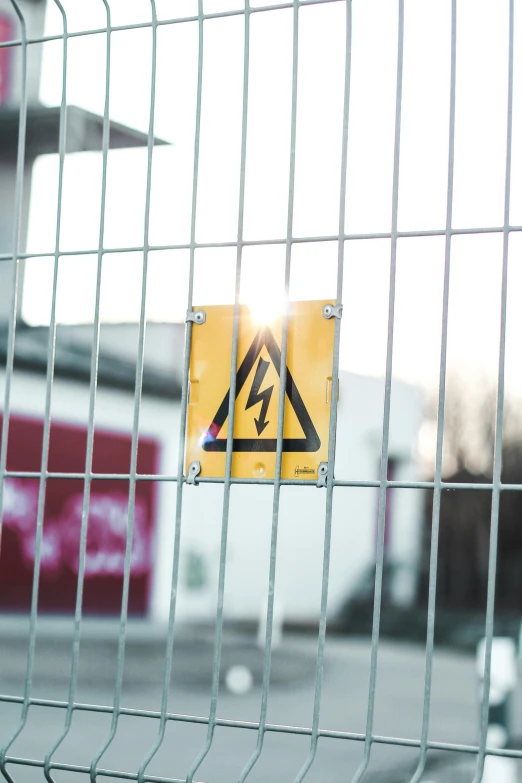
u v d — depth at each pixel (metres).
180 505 1.93
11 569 17.14
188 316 1.97
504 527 25.67
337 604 23.48
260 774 8.16
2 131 15.93
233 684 14.94
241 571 23.22
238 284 1.92
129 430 19.62
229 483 1.89
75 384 18.67
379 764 8.10
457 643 19.84
